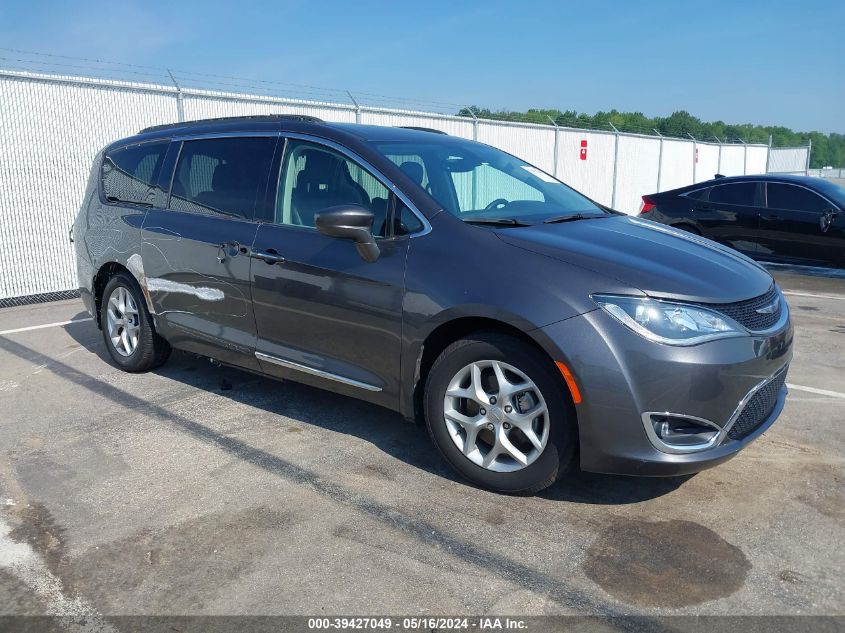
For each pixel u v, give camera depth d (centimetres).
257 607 248
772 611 242
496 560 275
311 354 382
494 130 1537
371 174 364
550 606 247
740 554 277
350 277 352
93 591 258
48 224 879
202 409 445
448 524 302
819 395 466
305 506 319
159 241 460
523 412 312
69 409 449
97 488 339
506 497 325
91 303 544
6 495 333
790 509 312
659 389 283
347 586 259
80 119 895
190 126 477
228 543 289
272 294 390
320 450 380
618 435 289
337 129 392
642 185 2125
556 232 337
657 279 294
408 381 341
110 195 520
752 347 296
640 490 331
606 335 285
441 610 245
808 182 968
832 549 280
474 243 325
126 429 414
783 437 394
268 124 425
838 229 920
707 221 1038
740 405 296
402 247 340
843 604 246
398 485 338
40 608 249
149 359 506
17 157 843
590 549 282
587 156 1853
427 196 348
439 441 337
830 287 907
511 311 299
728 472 349
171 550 284
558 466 306
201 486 340
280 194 401
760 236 991
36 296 876
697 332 286
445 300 318
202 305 438
